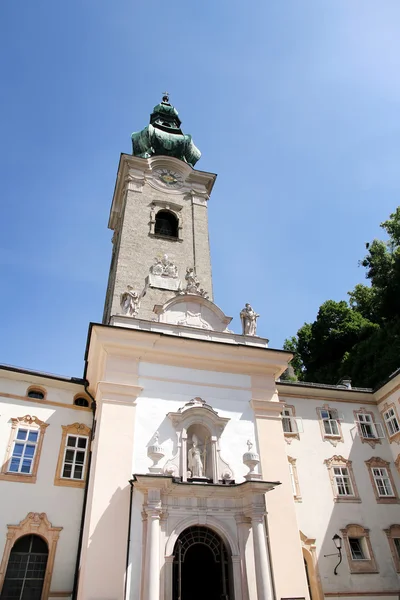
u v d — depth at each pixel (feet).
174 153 121.90
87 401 76.43
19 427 68.74
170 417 64.85
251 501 57.82
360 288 186.60
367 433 90.99
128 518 55.52
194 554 60.90
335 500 80.43
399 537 79.87
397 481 85.66
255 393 72.54
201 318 80.02
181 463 61.87
